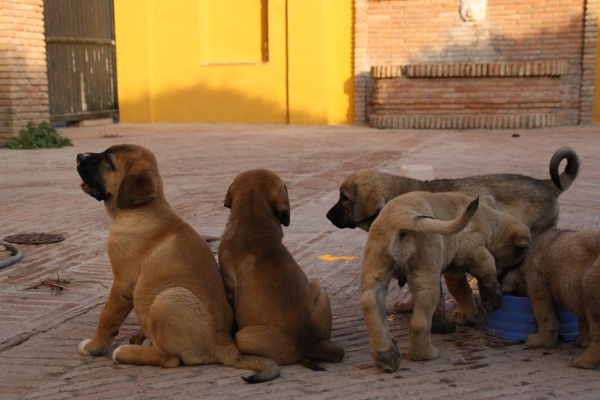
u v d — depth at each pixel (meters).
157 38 24.19
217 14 23.80
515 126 20.12
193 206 10.21
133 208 4.78
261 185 4.96
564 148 5.72
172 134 20.31
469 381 4.45
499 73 20.11
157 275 4.64
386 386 4.37
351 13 22.42
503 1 21.03
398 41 22.00
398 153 15.35
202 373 4.54
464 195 5.15
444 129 20.61
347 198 5.53
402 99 21.02
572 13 20.61
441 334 5.39
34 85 17.97
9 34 17.28
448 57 21.66
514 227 5.21
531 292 5.07
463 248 5.05
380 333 4.57
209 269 4.70
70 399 4.28
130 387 4.39
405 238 4.58
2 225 9.20
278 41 23.08
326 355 4.68
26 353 5.09
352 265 7.32
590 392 4.27
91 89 23.45
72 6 22.41
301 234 8.59
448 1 21.39
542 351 5.01
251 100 23.64
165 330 4.56
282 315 4.59
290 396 4.22
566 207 9.72
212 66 23.81
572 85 20.95
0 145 17.66
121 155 4.82
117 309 4.88
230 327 4.78
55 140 17.70
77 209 10.12
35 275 7.04
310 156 15.14
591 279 4.54
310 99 22.92
